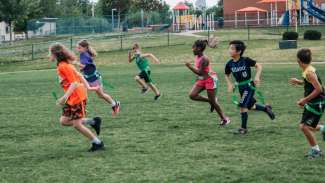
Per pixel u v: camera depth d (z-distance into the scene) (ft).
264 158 25.41
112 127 35.40
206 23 219.61
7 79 86.84
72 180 22.63
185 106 44.96
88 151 28.09
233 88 31.96
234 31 183.62
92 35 185.16
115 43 154.51
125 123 36.91
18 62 127.03
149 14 240.94
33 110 45.57
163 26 215.72
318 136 30.22
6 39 270.05
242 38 151.12
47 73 99.14
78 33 210.18
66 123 27.68
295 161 24.70
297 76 71.00
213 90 34.40
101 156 26.89
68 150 28.60
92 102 49.96
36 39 199.31
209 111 41.55
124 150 28.07
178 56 121.70
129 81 72.54
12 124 37.93
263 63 101.50
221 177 22.30
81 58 40.06
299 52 24.97
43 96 57.41
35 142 31.14
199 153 26.84
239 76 31.35
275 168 23.49
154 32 195.00
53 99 54.08
